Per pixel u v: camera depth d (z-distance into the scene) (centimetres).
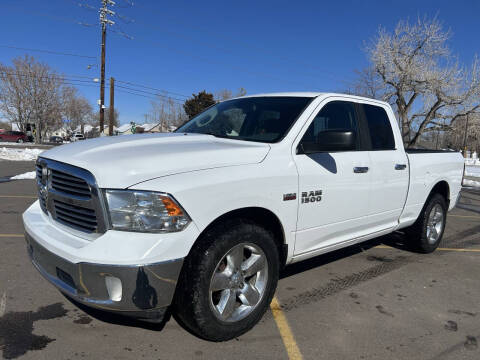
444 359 271
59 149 290
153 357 258
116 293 229
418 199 468
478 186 1595
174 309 269
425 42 3428
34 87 5206
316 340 289
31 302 331
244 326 283
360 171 367
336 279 417
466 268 473
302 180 310
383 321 324
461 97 3450
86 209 243
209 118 401
